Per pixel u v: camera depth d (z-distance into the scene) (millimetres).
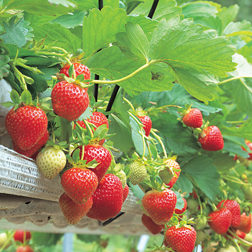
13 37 708
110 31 859
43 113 656
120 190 805
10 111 647
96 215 792
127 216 1382
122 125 1051
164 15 1145
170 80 888
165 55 838
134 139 971
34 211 898
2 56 654
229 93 1979
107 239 2771
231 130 1521
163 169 925
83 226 1448
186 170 1416
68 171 683
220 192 1517
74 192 674
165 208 929
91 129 783
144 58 866
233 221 1426
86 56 901
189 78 881
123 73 916
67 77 666
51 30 952
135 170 905
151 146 999
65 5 665
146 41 853
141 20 868
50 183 728
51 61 762
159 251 1171
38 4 682
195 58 828
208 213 1426
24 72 738
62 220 1237
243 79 1586
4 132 753
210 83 876
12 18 717
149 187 979
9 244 2420
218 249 1484
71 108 655
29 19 1017
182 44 816
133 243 3045
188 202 1414
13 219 1155
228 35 1773
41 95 785
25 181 661
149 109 1244
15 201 800
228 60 813
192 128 1404
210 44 805
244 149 1685
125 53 866
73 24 1094
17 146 689
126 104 1050
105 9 812
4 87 701
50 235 2584
